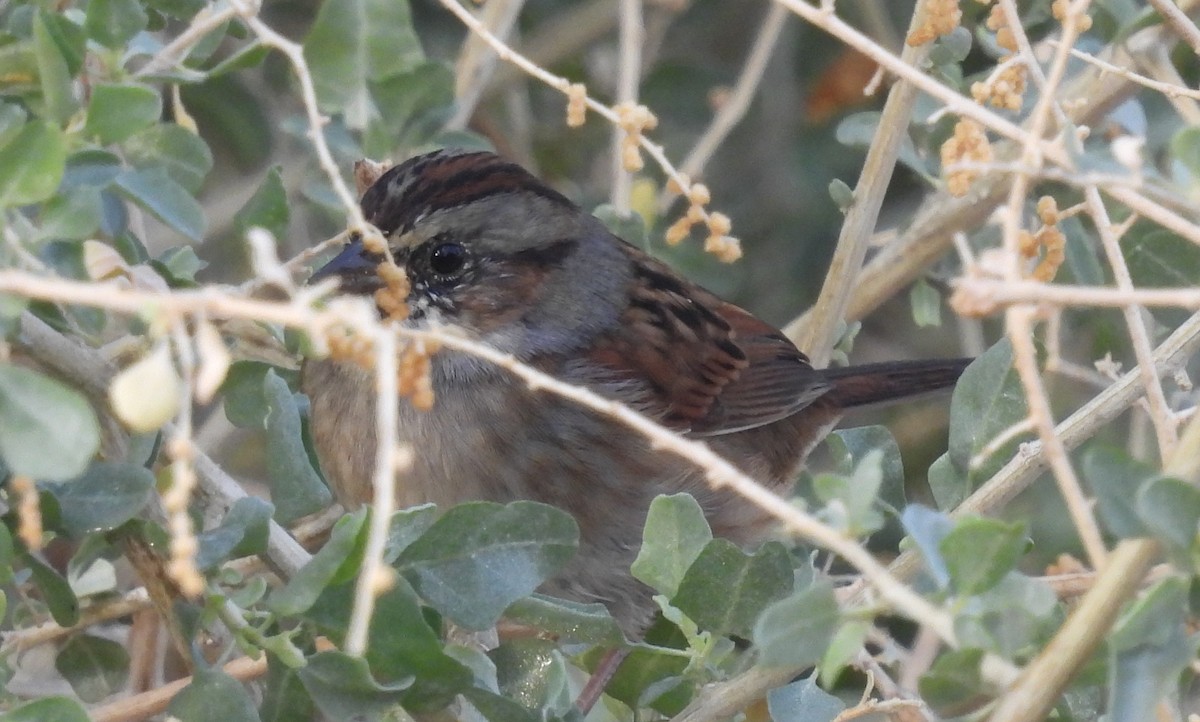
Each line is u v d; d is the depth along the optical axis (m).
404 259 7.92
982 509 6.86
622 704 6.72
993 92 6.07
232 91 10.32
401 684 5.11
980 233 8.80
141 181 5.86
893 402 9.82
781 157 11.58
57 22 5.52
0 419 4.01
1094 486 4.37
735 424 9.19
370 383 7.89
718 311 9.38
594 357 8.61
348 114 8.06
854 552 4.20
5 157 4.42
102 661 6.56
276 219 7.24
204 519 5.78
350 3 7.95
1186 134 4.56
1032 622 4.42
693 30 12.15
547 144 11.59
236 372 7.00
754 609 5.86
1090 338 10.02
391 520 5.15
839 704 6.07
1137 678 4.24
